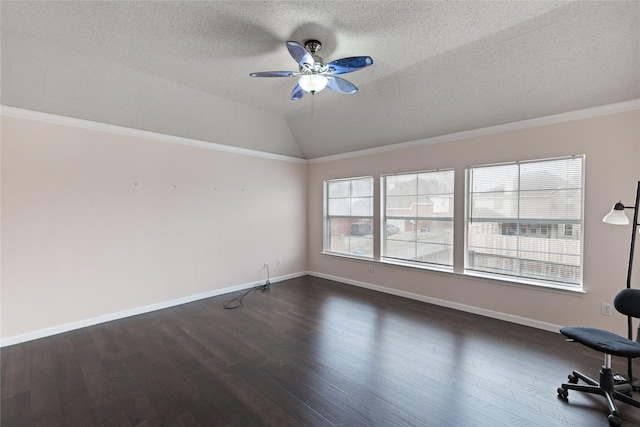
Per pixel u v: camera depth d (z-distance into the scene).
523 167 3.27
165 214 3.95
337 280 5.28
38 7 2.00
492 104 3.15
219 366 2.49
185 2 1.96
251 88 3.43
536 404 1.99
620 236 2.71
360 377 2.32
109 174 3.50
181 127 3.94
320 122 4.43
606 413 1.91
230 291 4.63
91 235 3.38
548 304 3.11
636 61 2.34
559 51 2.43
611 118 2.73
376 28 2.24
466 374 2.34
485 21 2.16
